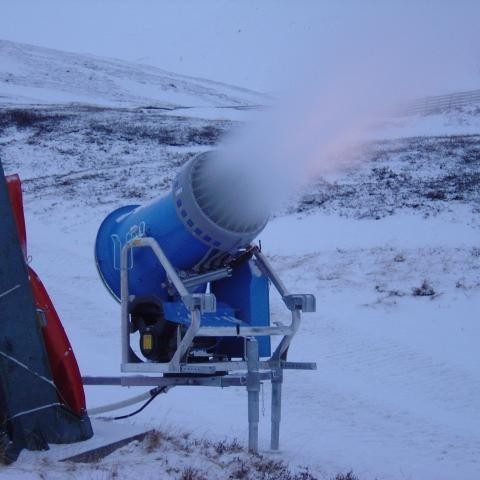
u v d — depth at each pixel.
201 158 8.16
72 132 52.81
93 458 6.80
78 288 20.89
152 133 52.88
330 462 8.98
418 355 15.57
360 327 17.70
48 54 113.25
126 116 61.69
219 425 10.58
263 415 10.97
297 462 8.43
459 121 49.56
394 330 17.58
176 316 7.98
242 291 8.62
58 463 6.45
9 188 7.38
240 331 8.04
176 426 9.84
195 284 8.35
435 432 11.20
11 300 6.78
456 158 38.44
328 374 14.26
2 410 6.66
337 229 26.67
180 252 8.20
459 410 12.62
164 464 6.77
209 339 8.56
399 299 19.78
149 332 8.08
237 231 8.12
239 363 8.11
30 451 6.69
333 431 11.01
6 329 6.73
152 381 8.21
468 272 21.23
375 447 10.30
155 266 8.30
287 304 8.52
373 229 26.30
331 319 18.22
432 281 20.88
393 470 9.11
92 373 13.15
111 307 18.92
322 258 23.42
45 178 41.34
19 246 6.89
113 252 8.91
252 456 7.75
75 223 30.70
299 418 11.58
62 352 7.20
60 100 80.50
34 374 6.84
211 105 88.44
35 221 31.44
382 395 13.05
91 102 80.94
